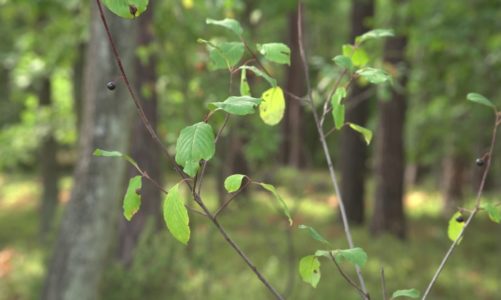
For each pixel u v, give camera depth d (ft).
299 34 6.76
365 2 41.70
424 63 35.04
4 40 43.88
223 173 35.83
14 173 80.18
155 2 24.90
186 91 25.62
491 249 37.96
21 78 39.73
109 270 23.49
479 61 33.09
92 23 19.24
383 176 40.45
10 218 55.11
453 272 31.76
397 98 39.45
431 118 42.88
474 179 59.93
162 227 30.42
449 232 6.37
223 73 24.11
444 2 29.99
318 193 52.29
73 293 19.31
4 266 29.91
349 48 6.93
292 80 58.23
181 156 4.30
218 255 31.45
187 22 23.72
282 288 26.76
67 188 68.80
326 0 32.78
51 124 38.78
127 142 19.90
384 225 40.04
